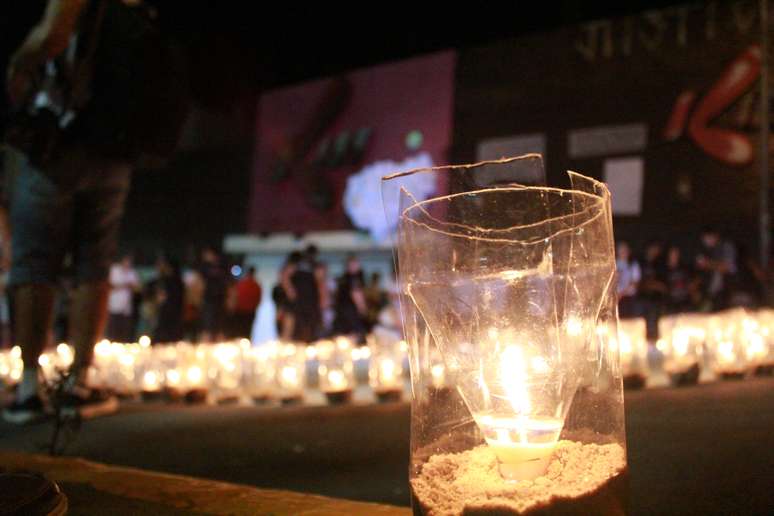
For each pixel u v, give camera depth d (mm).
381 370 5359
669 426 3477
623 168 14500
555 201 1490
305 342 11977
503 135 16094
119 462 3471
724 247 11539
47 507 1627
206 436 4035
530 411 1439
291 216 19375
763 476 2506
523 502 1354
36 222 4344
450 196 1529
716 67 13727
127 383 5855
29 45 3994
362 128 18203
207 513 2141
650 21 14461
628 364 5059
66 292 5711
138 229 22266
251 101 20094
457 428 1619
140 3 4645
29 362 4414
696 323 6574
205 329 13297
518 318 1451
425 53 20484
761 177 13055
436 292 1497
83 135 4281
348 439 3779
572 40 15344
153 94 4438
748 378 5484
